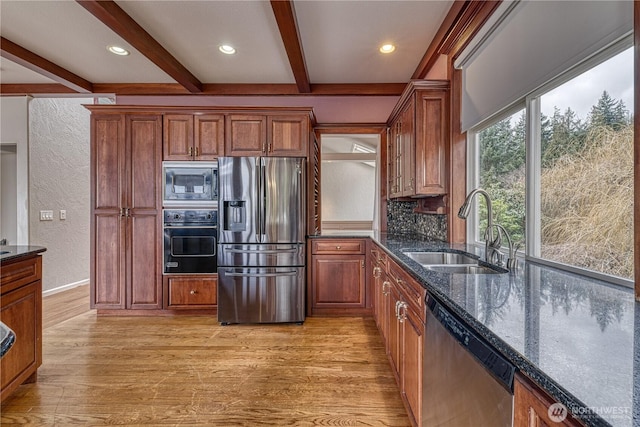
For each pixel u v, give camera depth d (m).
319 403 1.86
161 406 1.83
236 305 3.12
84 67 3.23
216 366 2.28
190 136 3.23
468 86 2.40
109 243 3.26
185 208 3.22
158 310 3.31
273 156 3.21
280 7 2.04
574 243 1.50
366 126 3.80
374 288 3.01
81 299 3.94
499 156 2.18
